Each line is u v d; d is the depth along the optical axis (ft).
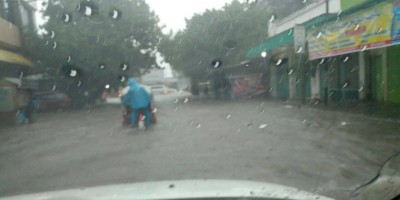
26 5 105.19
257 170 23.16
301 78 79.77
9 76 89.76
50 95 96.78
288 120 47.75
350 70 69.87
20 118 64.28
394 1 44.50
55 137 43.01
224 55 111.75
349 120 44.65
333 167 23.34
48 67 103.55
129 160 27.53
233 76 108.47
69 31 100.22
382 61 61.21
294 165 24.14
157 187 7.47
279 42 80.02
